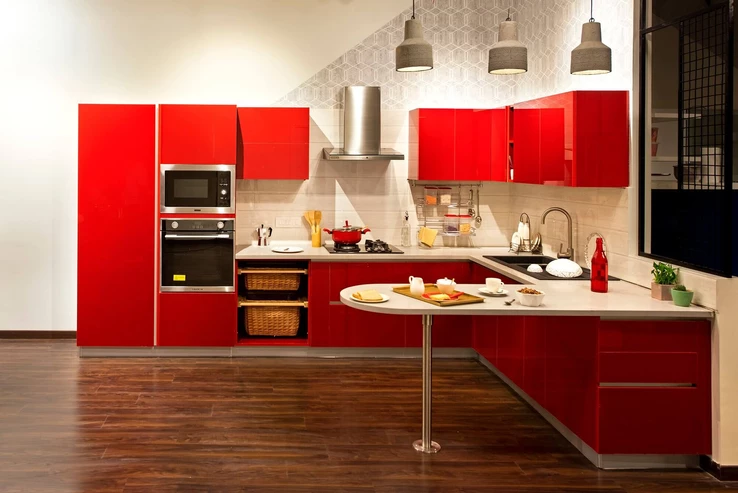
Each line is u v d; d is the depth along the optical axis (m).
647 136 4.52
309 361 6.18
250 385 5.43
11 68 6.69
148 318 6.22
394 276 6.23
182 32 6.75
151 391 5.24
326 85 6.85
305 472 3.82
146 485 3.62
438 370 5.96
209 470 3.83
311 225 6.78
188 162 6.15
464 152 6.43
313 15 6.82
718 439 3.79
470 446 4.24
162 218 6.15
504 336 5.40
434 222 6.96
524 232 6.40
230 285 6.23
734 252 4.06
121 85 6.74
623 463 3.93
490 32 6.92
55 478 3.70
